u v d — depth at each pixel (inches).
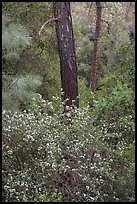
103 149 203.0
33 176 193.6
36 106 209.0
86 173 191.9
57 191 191.5
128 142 227.1
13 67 290.2
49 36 315.0
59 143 197.0
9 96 219.0
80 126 203.2
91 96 310.2
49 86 305.6
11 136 198.7
